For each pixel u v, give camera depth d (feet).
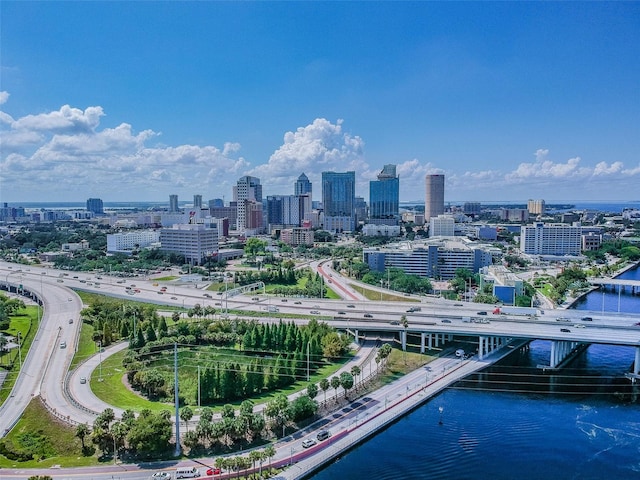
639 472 627.05
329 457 643.04
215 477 593.42
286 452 650.84
